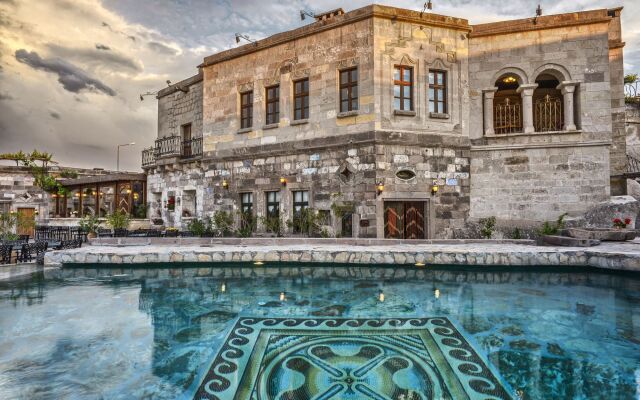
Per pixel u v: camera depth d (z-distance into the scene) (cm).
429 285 795
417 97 1334
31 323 572
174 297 723
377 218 1268
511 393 361
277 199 1505
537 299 689
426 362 427
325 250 969
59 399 353
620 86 1440
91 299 708
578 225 1279
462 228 1368
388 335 513
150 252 968
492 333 521
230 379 390
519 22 1370
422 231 1348
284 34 1466
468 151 1390
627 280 779
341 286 800
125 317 602
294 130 1455
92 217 1473
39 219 1981
